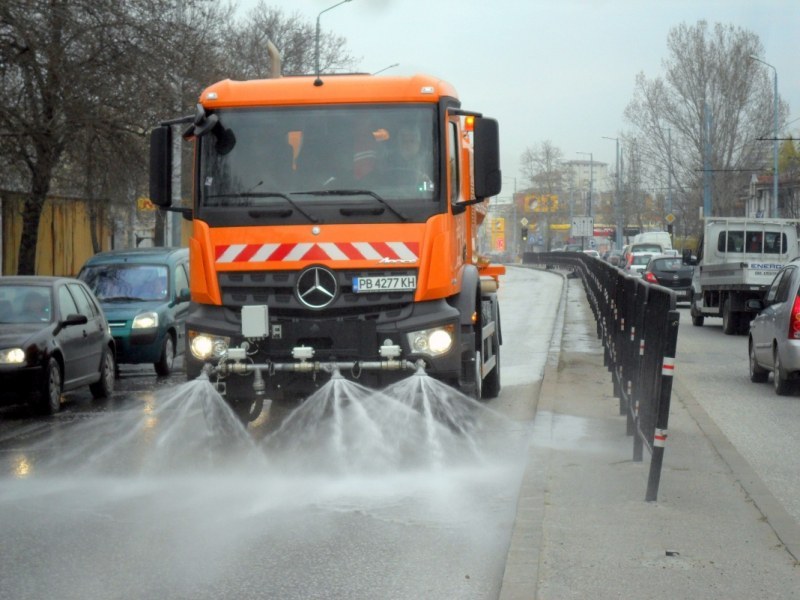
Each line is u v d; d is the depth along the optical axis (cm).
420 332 1284
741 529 915
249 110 1325
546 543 872
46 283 1884
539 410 1597
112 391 2066
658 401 1023
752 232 3897
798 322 1870
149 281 2445
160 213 4759
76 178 3503
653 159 10038
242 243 1300
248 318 1274
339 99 1316
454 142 1359
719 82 9662
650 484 1014
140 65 3036
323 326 1284
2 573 852
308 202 1296
